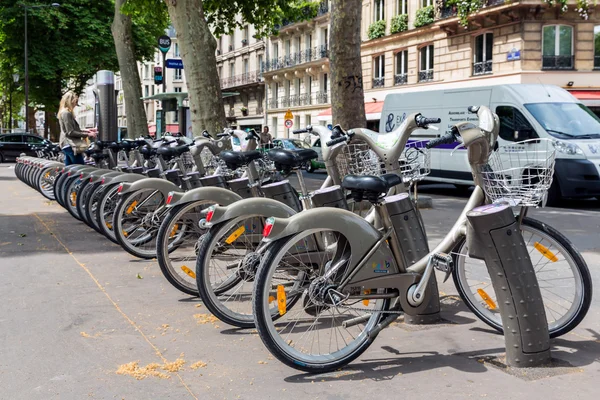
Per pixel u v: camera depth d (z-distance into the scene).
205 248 4.64
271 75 50.75
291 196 5.22
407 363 3.96
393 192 4.56
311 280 4.07
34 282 6.12
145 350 4.24
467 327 4.67
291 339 4.27
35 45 35.03
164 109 21.06
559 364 3.89
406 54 35.44
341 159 4.99
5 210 11.92
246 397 3.48
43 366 3.96
